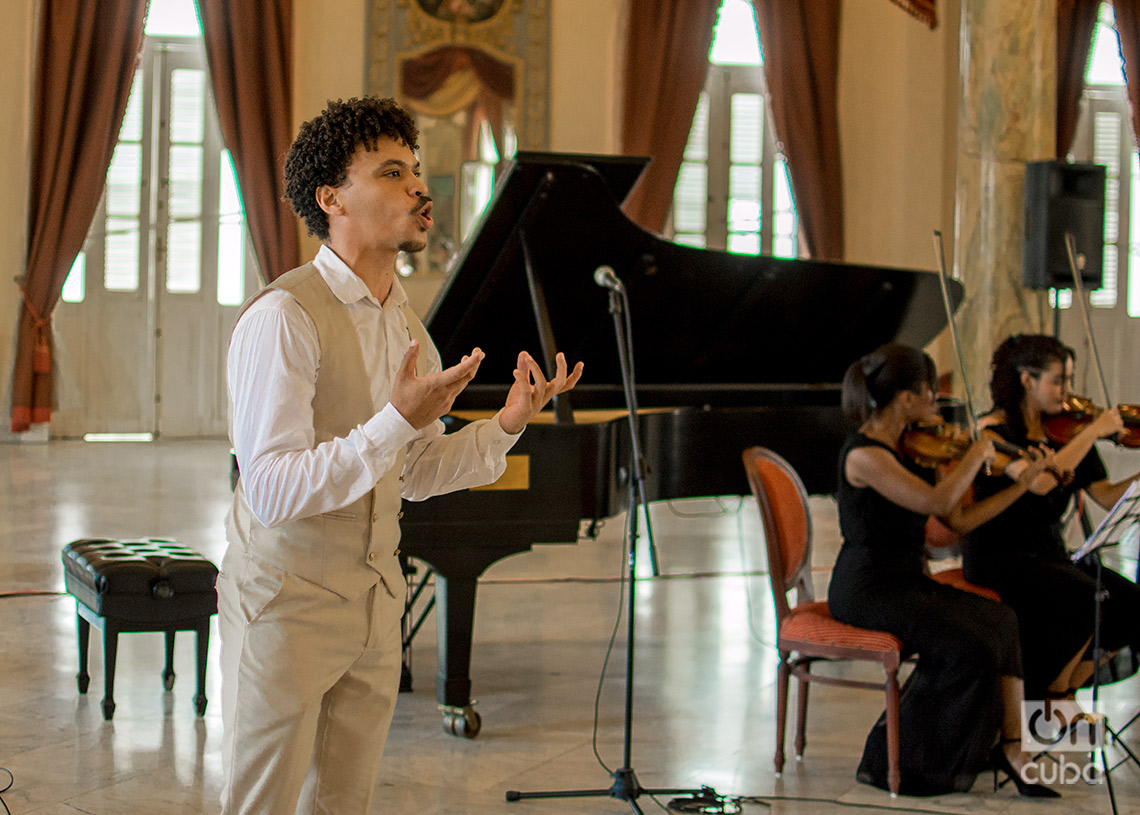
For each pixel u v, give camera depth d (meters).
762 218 10.73
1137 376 11.16
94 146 9.52
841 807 2.96
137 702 3.63
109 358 10.30
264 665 1.74
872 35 10.31
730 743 3.43
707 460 4.03
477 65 10.04
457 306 4.07
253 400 1.70
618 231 3.97
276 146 9.66
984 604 3.13
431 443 1.97
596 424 3.49
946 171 10.23
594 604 5.13
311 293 1.77
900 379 3.23
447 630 3.43
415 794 2.98
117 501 7.30
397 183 1.80
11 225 9.70
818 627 3.17
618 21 10.06
